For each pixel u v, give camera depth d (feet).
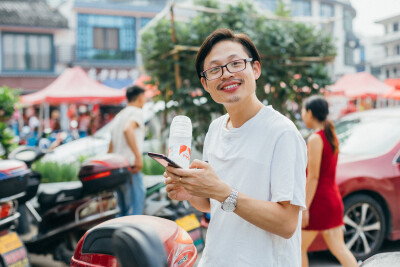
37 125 52.90
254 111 5.14
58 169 22.54
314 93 20.76
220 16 19.69
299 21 21.53
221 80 5.01
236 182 4.95
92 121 55.93
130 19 76.02
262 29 19.77
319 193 10.23
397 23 98.89
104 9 73.92
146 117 25.93
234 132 5.08
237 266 4.81
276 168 4.66
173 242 4.41
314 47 21.18
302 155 4.75
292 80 20.74
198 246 13.05
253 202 4.45
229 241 4.92
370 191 14.03
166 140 22.02
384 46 104.83
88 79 38.32
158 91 21.57
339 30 83.97
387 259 5.31
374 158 14.23
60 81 37.73
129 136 14.26
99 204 12.24
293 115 20.85
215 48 5.09
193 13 24.14
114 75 73.82
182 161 4.63
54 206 13.29
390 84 49.85
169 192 5.30
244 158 4.91
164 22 19.97
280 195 4.53
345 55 88.48
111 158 12.17
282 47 19.74
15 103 21.09
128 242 2.80
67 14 73.67
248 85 5.03
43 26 70.59
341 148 15.55
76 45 73.56
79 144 27.50
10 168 10.12
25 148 14.96
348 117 17.67
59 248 12.71
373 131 15.64
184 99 19.03
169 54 19.36
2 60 69.97
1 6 70.49
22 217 14.15
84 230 12.44
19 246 10.56
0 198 9.91
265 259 4.75
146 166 22.00
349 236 14.02
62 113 67.00
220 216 5.11
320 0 79.41
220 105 19.22
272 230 4.55
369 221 14.05
